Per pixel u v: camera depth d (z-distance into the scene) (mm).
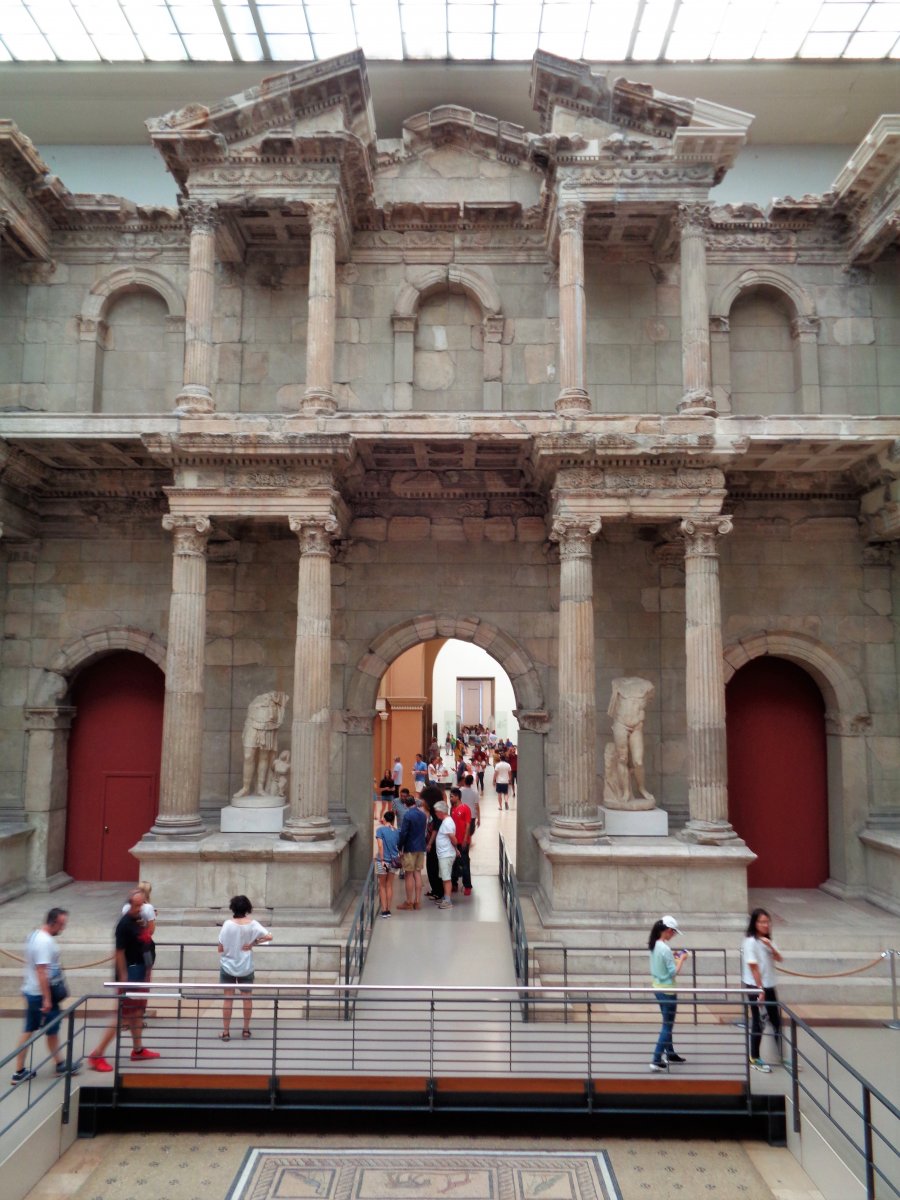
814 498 18828
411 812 17281
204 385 16359
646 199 16625
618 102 16609
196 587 16125
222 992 12367
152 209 18625
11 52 21453
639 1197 9391
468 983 13398
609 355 18500
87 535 19047
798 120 22172
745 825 19156
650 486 16031
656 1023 11336
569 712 15688
